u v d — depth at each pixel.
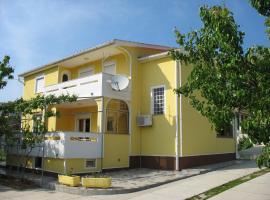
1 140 19.36
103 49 19.50
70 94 19.77
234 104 6.05
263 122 5.40
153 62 19.48
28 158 18.47
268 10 5.93
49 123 22.80
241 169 16.72
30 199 11.83
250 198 10.30
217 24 6.01
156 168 18.38
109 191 12.19
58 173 16.11
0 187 14.34
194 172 16.30
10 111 17.83
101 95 17.81
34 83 26.20
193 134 18.42
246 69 5.86
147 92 19.55
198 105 6.92
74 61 22.45
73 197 11.93
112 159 17.78
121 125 18.98
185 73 18.45
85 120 22.23
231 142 21.50
